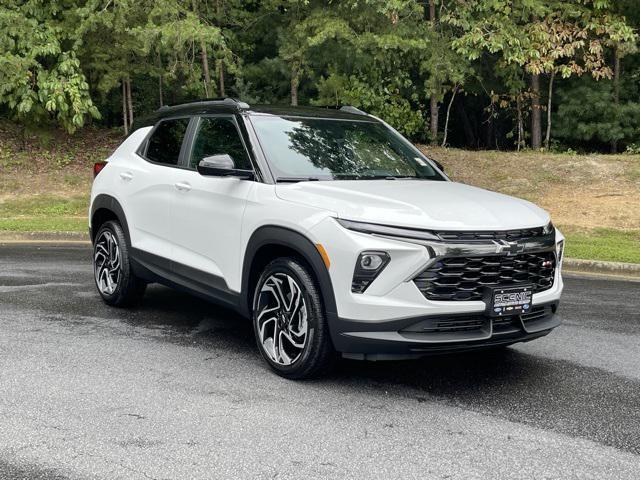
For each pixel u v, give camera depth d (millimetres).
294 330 4660
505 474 3379
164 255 5859
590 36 19750
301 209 4551
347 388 4574
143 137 6531
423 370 5027
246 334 5840
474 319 4344
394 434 3836
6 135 18953
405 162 5676
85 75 18922
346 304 4258
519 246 4383
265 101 19875
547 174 16766
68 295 7230
